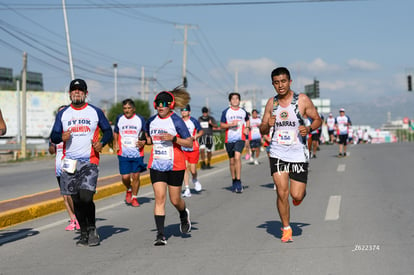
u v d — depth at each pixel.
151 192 14.50
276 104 7.36
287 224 7.46
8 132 79.25
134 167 11.82
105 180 15.70
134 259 6.74
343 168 19.02
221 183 16.14
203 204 11.74
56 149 9.31
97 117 7.70
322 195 12.22
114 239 8.16
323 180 15.39
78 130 7.60
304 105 7.24
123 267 6.35
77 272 6.20
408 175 15.84
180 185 7.84
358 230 8.04
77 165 7.59
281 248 7.04
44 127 80.19
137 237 8.25
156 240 7.52
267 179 16.70
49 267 6.50
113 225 9.49
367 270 5.84
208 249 7.15
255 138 23.00
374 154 25.94
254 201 11.88
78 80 7.67
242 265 6.23
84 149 7.62
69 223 9.82
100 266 6.45
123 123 11.84
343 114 24.67
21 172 23.94
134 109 11.84
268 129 7.56
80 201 7.67
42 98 80.12
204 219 9.69
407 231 7.82
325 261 6.27
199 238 7.93
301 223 8.84
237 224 9.01
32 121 79.81
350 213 9.65
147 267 6.31
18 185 17.44
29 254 7.30
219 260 6.51
